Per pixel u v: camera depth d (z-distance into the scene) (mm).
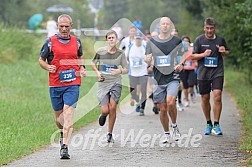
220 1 39219
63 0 103438
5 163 17203
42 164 17156
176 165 16891
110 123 20719
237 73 52312
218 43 22250
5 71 41469
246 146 19312
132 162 17375
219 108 22250
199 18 62969
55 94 18422
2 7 86312
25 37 50875
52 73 18297
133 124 25109
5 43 48250
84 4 111812
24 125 23812
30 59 49906
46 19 90875
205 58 22250
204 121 25938
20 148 19219
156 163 17203
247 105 28688
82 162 17406
